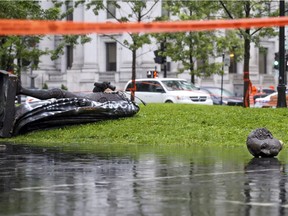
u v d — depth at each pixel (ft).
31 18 181.16
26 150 108.99
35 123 137.69
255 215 49.16
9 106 135.64
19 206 53.42
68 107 139.95
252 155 96.94
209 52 300.81
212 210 51.13
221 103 286.05
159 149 109.91
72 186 64.49
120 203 54.44
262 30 238.68
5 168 81.15
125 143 124.26
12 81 135.64
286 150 107.24
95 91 149.89
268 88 388.16
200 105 172.14
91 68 399.65
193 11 274.36
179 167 81.25
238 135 126.62
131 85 244.01
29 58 237.25
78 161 89.35
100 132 134.51
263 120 139.03
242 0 224.12
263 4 258.98
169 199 56.29
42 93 140.36
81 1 234.99
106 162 87.66
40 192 60.75
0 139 134.51
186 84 245.24
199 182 66.95
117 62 393.91
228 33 301.02
